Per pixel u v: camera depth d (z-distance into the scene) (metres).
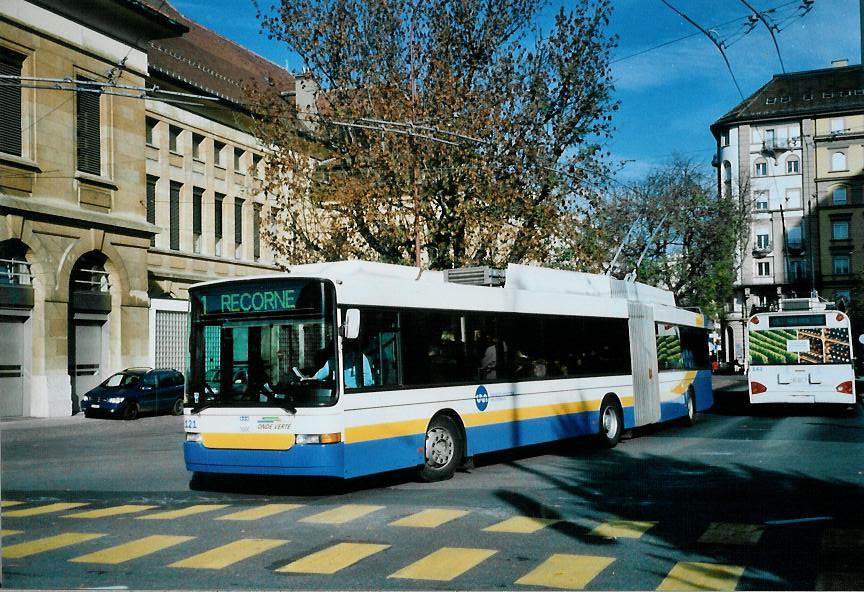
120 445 19.66
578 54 26.25
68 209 30.50
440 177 24.72
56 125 30.42
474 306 13.80
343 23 26.25
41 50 29.89
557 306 16.11
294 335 11.20
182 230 40.09
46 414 29.12
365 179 25.38
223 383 11.49
